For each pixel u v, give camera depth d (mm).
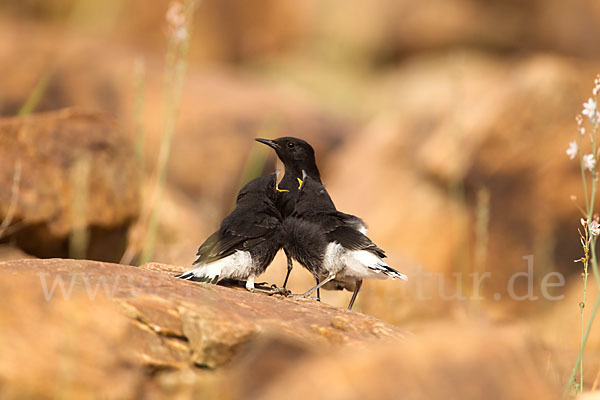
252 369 5461
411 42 38531
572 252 17141
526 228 17219
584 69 18891
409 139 19453
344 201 19281
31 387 4875
